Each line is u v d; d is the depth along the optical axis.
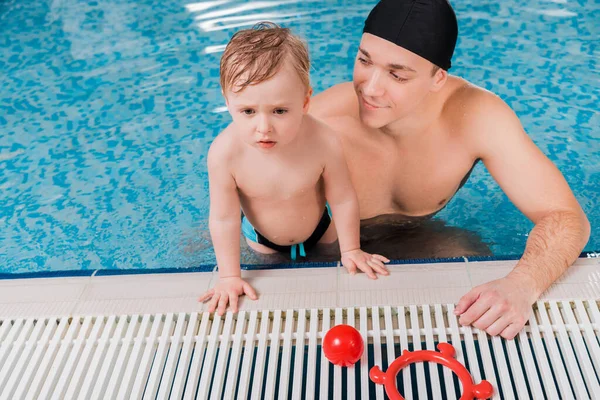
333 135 2.05
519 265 1.88
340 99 2.51
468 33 4.05
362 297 1.85
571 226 2.01
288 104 1.73
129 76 3.89
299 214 2.19
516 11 4.26
